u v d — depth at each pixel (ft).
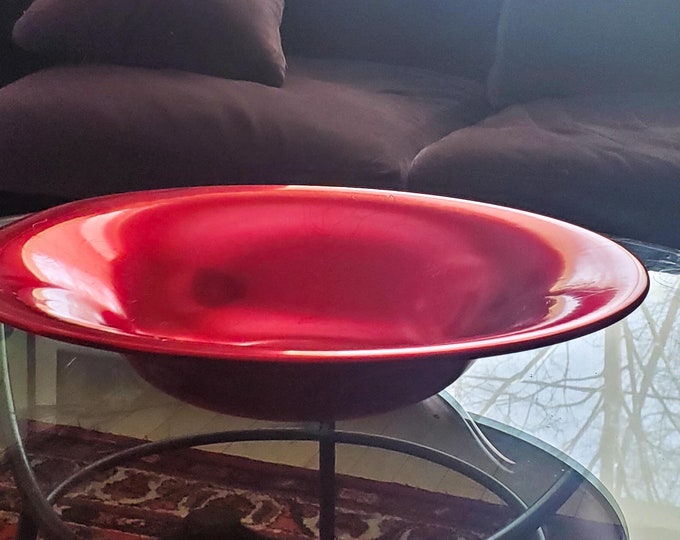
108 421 3.08
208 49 4.94
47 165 4.29
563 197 3.83
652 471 2.50
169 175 4.25
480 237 2.35
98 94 4.37
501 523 2.64
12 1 5.36
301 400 1.61
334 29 6.37
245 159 4.18
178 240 2.34
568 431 2.76
